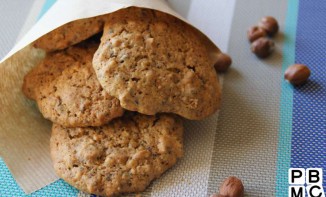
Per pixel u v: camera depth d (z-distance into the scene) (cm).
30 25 35
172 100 26
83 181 25
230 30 35
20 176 26
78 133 26
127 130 26
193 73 26
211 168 27
